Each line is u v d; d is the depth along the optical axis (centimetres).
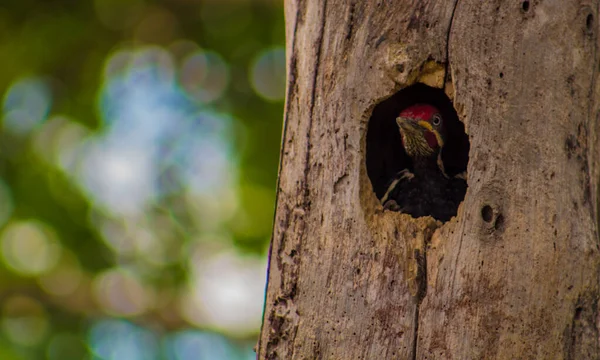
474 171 802
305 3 875
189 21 1762
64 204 1652
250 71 1714
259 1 1733
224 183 1644
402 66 822
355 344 812
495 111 806
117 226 1650
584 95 838
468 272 790
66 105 1717
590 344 805
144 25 1767
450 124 1091
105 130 1688
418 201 1073
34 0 1775
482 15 814
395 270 807
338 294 823
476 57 811
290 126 871
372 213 830
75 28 1756
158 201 1648
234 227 1617
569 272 794
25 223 1666
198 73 1720
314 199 845
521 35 813
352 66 839
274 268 862
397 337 800
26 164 1683
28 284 1678
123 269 1656
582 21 841
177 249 1633
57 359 1644
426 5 821
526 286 786
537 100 811
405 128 1034
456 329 787
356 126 834
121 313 1670
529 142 805
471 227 794
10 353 1633
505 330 782
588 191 831
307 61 863
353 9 843
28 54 1744
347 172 834
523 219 794
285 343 847
